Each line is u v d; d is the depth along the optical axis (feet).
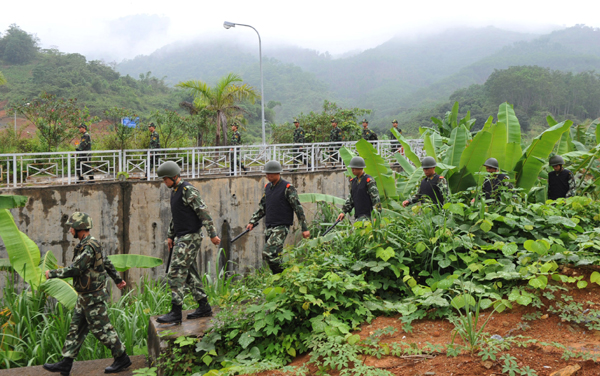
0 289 30.04
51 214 32.09
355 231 16.93
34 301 21.59
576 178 31.53
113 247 34.27
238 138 49.96
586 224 17.17
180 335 12.91
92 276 14.42
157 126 62.13
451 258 14.11
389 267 14.79
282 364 11.21
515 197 19.02
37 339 19.40
